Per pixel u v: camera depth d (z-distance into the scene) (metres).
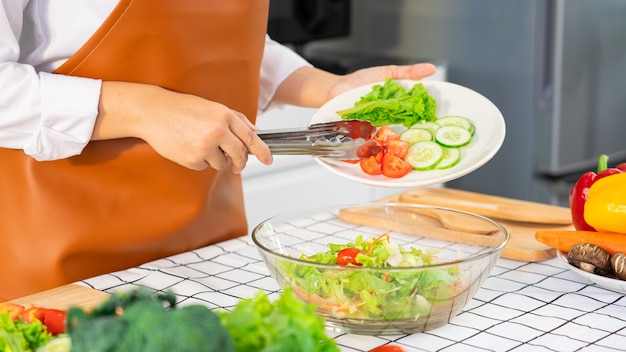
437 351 0.84
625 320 0.91
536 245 1.15
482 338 0.87
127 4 1.13
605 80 2.82
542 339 0.86
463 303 0.89
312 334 0.66
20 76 1.09
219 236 1.33
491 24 2.74
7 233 1.20
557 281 1.04
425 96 1.23
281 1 2.45
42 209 1.18
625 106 2.92
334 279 0.85
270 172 2.22
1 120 1.10
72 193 1.18
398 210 1.10
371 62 2.69
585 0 2.69
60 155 1.13
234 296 1.00
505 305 0.96
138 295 0.63
